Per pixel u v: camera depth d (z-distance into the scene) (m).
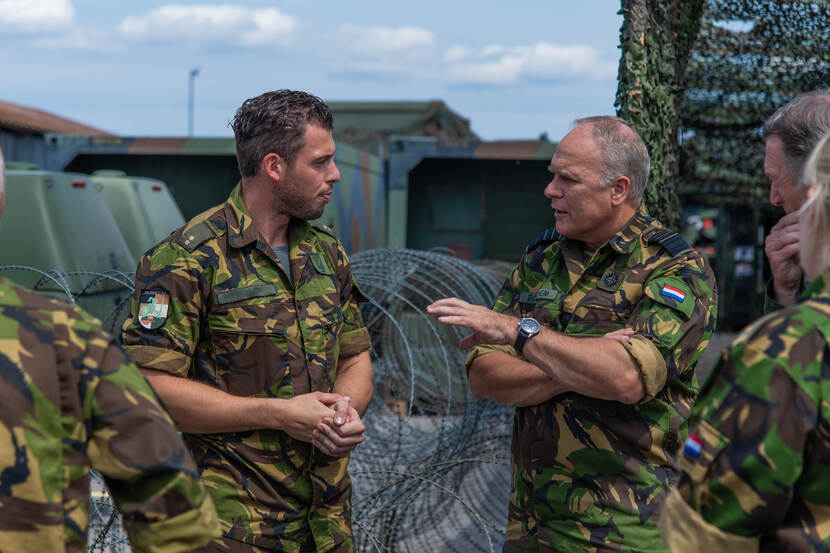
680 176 4.05
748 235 12.19
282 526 2.32
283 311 2.34
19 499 1.34
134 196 7.31
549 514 2.41
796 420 1.34
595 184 2.37
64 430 1.39
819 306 1.39
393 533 3.88
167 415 1.49
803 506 1.38
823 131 1.75
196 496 1.46
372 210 9.70
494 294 5.17
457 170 8.99
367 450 4.42
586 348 2.17
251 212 2.38
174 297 2.25
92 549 3.02
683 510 1.45
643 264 2.41
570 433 2.37
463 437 4.07
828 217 1.39
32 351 1.37
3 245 5.37
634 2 3.30
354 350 2.57
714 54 4.22
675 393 2.36
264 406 2.24
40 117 16.69
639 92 3.29
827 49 4.05
